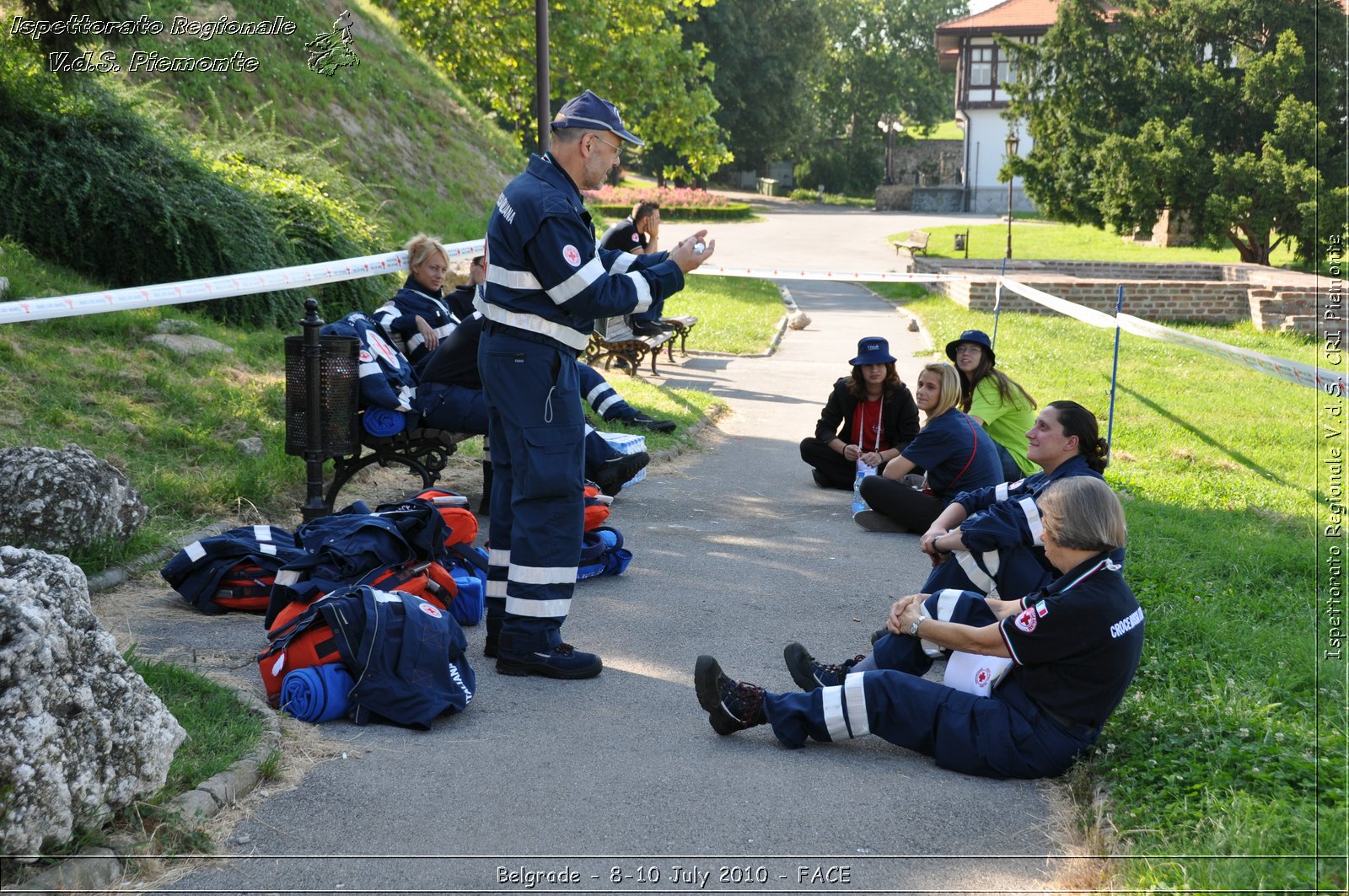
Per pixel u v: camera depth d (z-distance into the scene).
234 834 3.26
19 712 2.85
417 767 3.73
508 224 4.47
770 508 7.89
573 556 4.67
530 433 4.52
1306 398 13.93
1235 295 23.69
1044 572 4.67
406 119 21.44
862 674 3.92
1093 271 31.77
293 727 3.95
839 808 3.53
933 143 80.88
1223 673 4.66
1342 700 4.43
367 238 13.84
